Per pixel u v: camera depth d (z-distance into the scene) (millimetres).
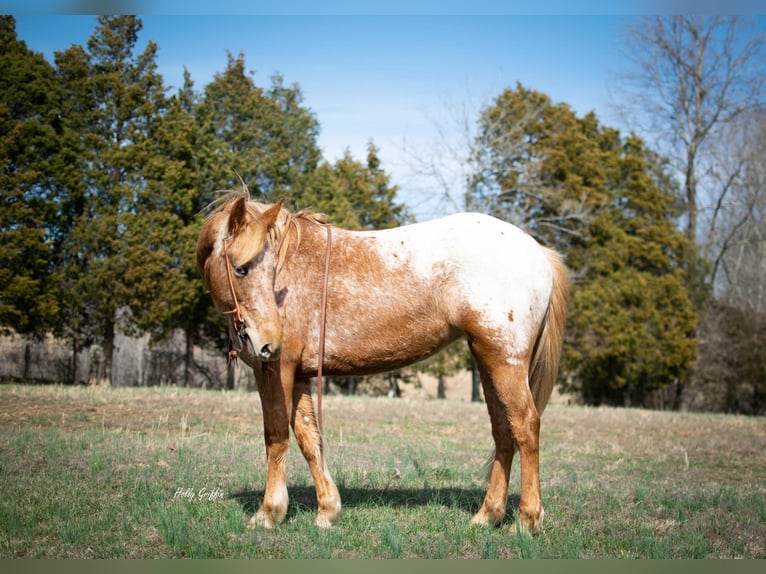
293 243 5227
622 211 29344
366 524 5207
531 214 27656
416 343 5203
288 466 7340
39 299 18359
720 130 30547
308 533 4914
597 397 28094
